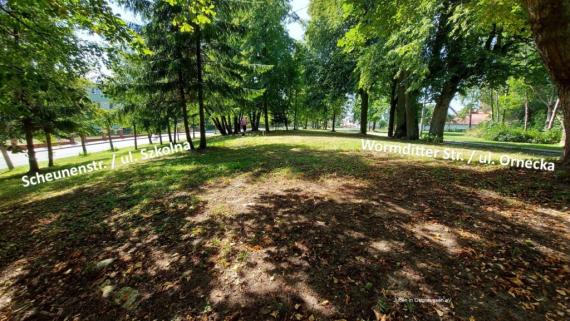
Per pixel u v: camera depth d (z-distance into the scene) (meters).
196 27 10.05
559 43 4.12
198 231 3.72
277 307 2.25
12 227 4.61
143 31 10.03
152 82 10.88
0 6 4.99
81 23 5.43
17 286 2.91
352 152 9.50
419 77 11.60
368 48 13.70
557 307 2.06
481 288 2.31
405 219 3.69
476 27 8.42
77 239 3.87
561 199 4.14
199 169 7.70
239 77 12.08
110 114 13.14
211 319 2.18
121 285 2.72
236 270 2.79
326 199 4.62
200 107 12.03
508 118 38.00
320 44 19.81
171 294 2.52
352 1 7.74
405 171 6.30
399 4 7.00
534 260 2.66
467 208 3.98
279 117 26.77
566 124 5.05
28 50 5.81
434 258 2.77
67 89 6.55
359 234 3.34
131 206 4.99
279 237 3.39
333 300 2.29
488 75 11.17
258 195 5.05
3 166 18.61
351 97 23.91
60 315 2.42
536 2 4.09
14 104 6.37
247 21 18.52
